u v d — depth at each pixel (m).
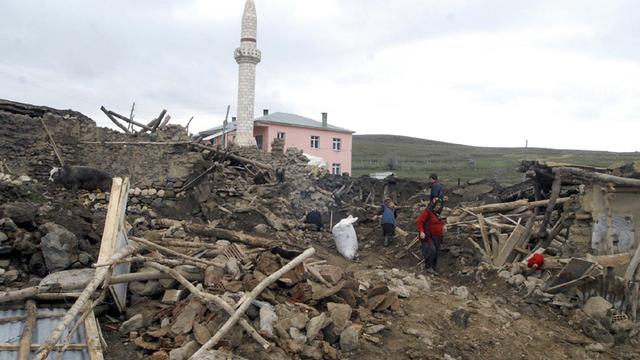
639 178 8.70
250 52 28.47
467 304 7.38
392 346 5.76
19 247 6.59
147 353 4.95
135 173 12.66
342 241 10.46
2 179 10.56
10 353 4.50
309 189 17.77
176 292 5.88
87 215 8.23
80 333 4.96
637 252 7.71
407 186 20.03
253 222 11.91
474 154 84.94
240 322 4.96
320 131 40.59
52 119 12.26
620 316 7.20
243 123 28.83
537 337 6.66
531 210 11.59
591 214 8.82
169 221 10.23
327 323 5.52
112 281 5.48
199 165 13.13
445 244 10.60
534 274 8.70
